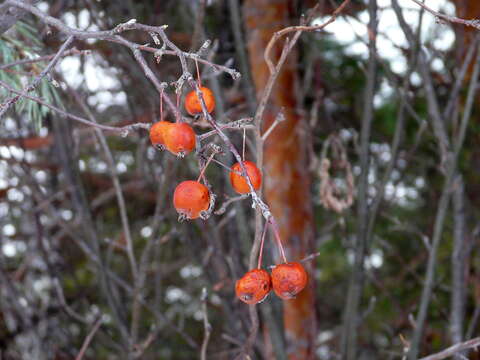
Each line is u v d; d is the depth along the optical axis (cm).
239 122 26
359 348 64
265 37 49
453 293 46
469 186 65
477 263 59
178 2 61
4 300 62
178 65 55
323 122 62
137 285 49
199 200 24
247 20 50
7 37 36
